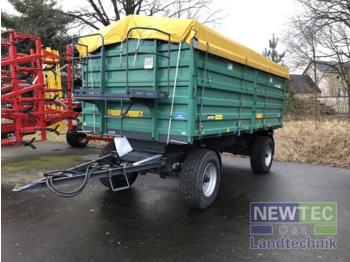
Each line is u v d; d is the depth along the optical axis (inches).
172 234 179.3
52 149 430.6
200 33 190.7
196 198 209.2
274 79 322.0
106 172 181.0
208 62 202.4
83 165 193.8
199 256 156.3
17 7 956.6
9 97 310.0
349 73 824.9
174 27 189.0
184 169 210.5
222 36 214.5
